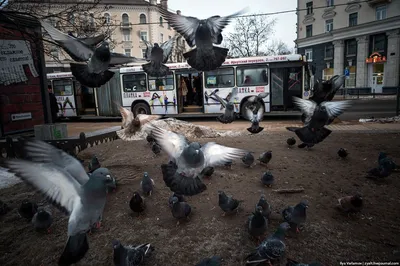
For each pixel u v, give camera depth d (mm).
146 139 10430
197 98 20031
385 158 6652
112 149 10211
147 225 4816
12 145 8477
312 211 5113
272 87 17359
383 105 24750
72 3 8703
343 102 5305
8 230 4816
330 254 3887
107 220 4996
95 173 2598
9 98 10359
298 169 7371
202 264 3346
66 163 2455
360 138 10945
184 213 4703
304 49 46906
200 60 4836
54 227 4875
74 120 23781
